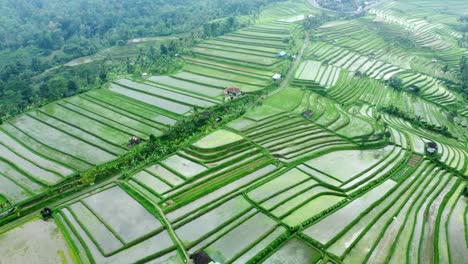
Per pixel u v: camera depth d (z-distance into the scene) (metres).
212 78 83.00
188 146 57.34
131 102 73.00
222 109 69.00
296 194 47.12
